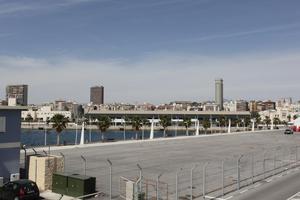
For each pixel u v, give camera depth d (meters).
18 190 28.89
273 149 79.44
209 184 38.97
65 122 115.75
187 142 100.06
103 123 150.88
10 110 34.84
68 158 59.94
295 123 169.88
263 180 41.62
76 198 30.45
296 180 41.66
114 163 55.12
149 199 31.78
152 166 52.75
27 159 35.94
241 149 79.88
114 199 31.73
